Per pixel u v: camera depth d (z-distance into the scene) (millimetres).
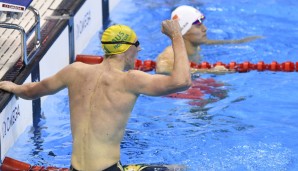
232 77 24828
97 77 16156
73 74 16500
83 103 16078
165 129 21156
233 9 31641
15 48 22797
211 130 21031
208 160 19234
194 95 23453
